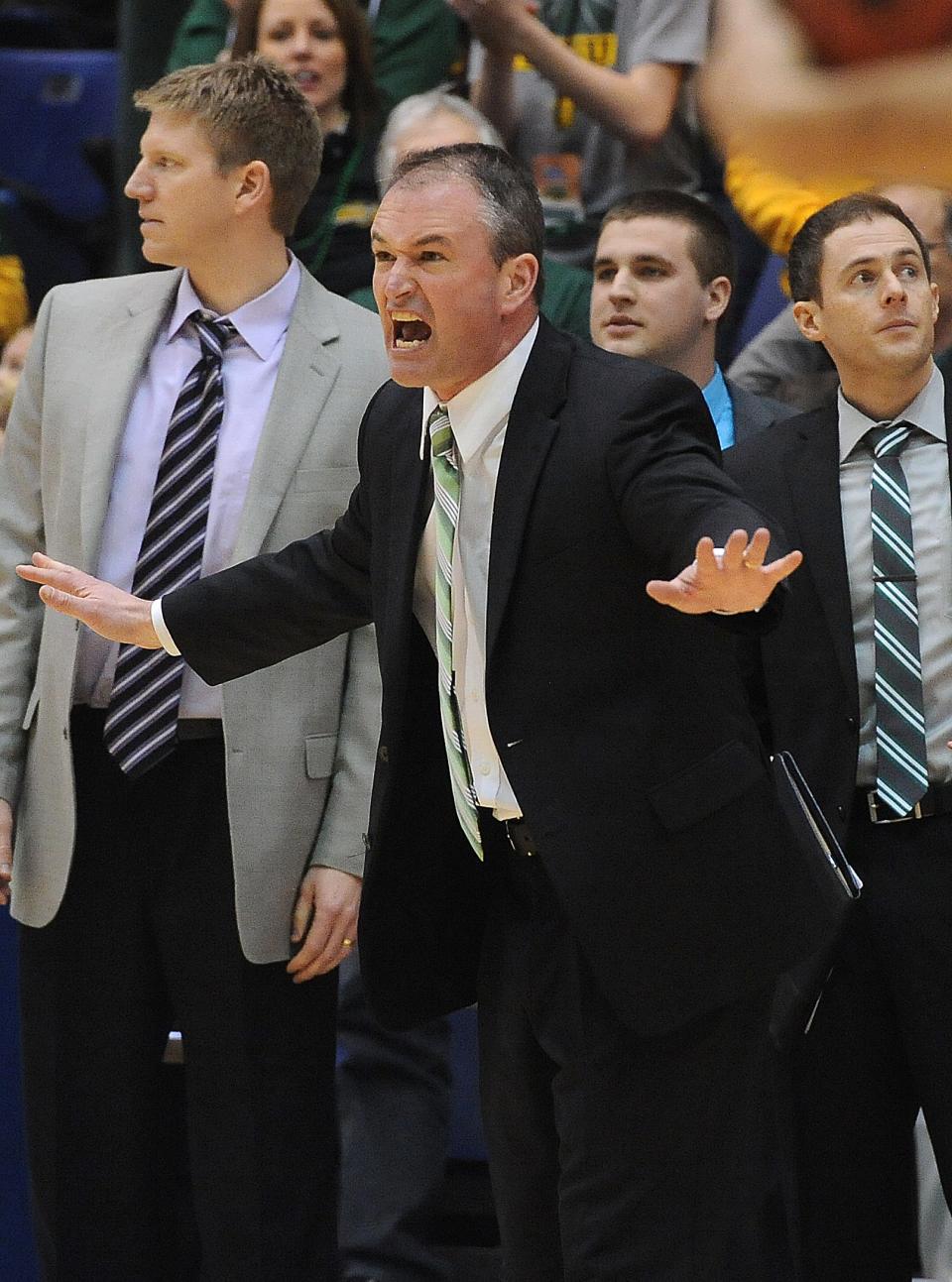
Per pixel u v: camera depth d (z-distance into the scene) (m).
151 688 8.98
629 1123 7.15
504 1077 7.73
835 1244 8.70
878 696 8.77
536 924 7.34
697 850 6.82
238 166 9.20
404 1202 11.23
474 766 7.29
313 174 9.59
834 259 9.18
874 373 9.13
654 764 6.86
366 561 7.80
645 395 6.93
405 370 7.08
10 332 16.19
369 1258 11.08
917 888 8.62
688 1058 7.09
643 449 6.73
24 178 20.64
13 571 9.60
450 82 15.40
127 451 9.27
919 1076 8.59
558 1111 7.41
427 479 7.29
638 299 11.20
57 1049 9.32
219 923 9.08
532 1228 7.88
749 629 5.80
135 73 16.36
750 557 5.32
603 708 6.90
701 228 11.29
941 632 8.84
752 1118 7.30
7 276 16.36
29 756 9.46
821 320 9.31
